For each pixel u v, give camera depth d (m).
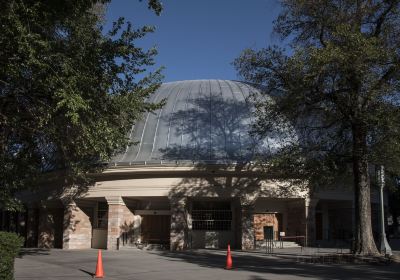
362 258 19.72
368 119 18.70
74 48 14.57
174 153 28.89
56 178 30.92
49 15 12.78
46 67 12.80
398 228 52.66
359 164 21.20
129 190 28.97
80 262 19.89
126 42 16.47
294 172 21.61
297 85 19.44
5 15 11.12
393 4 20.00
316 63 17.97
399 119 18.41
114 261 20.30
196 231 29.91
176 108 31.14
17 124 16.98
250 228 27.98
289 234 30.50
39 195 33.09
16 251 10.48
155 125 30.52
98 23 21.20
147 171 28.41
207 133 29.52
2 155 17.98
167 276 14.99
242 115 30.27
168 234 30.17
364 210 21.08
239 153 28.62
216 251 26.62
